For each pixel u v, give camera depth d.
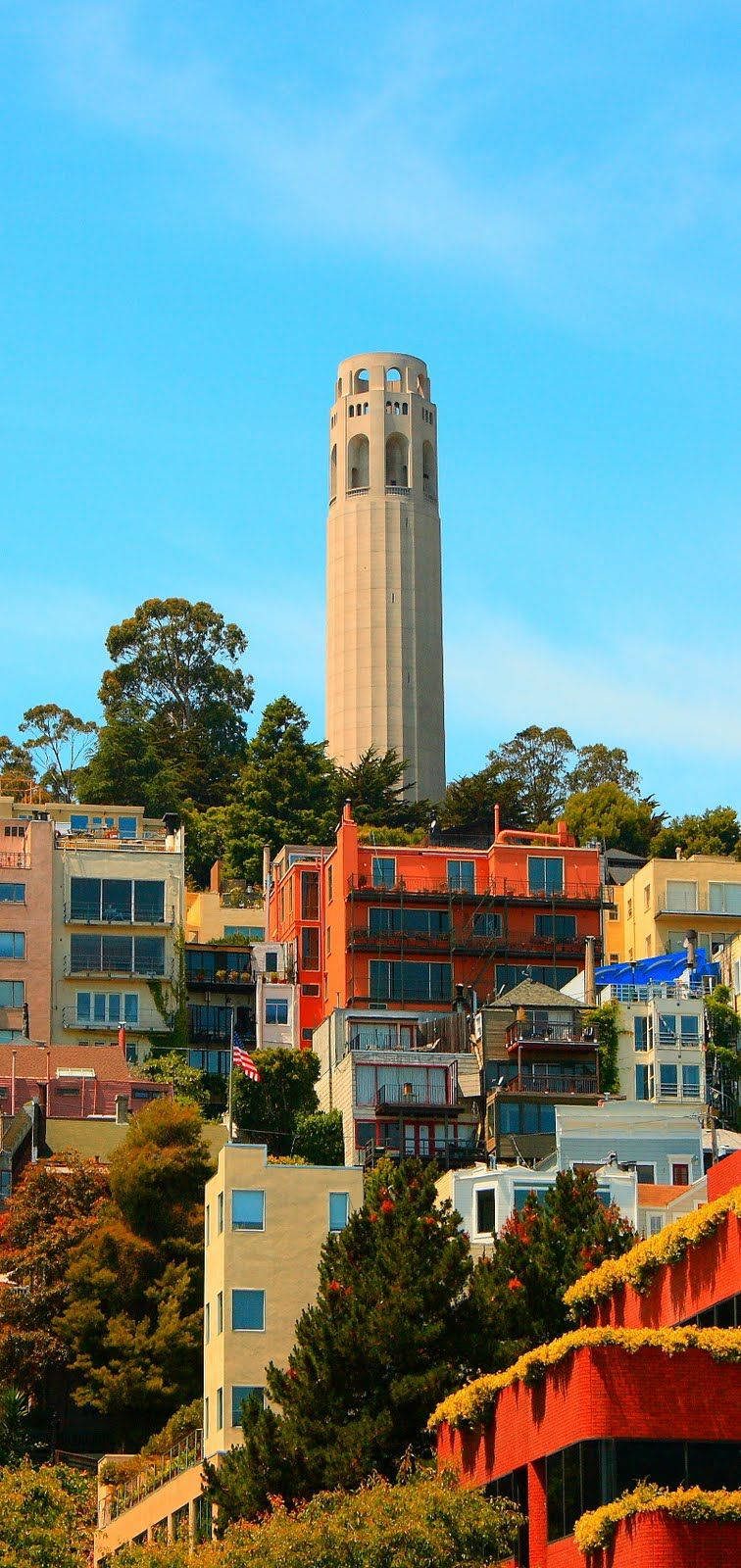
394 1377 75.00
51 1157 113.12
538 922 147.75
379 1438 72.38
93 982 145.88
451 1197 99.88
